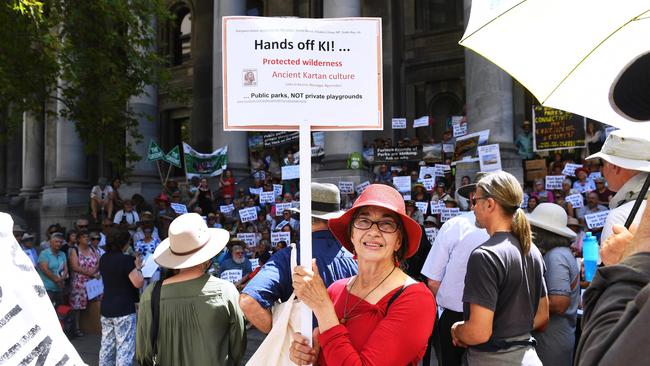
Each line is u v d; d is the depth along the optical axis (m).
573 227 8.71
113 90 13.56
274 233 11.90
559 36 1.84
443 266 4.21
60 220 21.41
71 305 10.63
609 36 1.75
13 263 1.34
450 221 4.25
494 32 1.93
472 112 13.30
